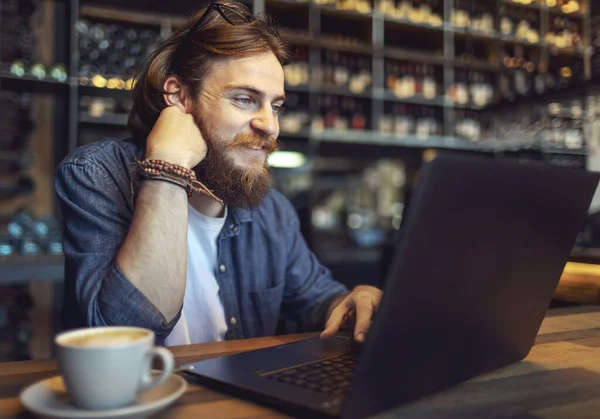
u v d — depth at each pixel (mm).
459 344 594
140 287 807
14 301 2688
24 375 655
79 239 966
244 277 1225
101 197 996
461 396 590
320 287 1299
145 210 832
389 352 506
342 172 4805
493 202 522
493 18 4539
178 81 1065
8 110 2764
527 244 605
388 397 524
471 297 567
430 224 470
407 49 4539
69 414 457
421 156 4582
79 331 517
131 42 3047
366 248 4070
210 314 1162
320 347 760
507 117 3391
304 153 3928
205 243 1179
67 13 2881
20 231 2604
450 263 514
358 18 4074
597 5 4312
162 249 819
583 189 647
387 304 477
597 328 958
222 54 1002
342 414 491
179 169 856
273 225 1292
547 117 3266
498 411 543
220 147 1016
